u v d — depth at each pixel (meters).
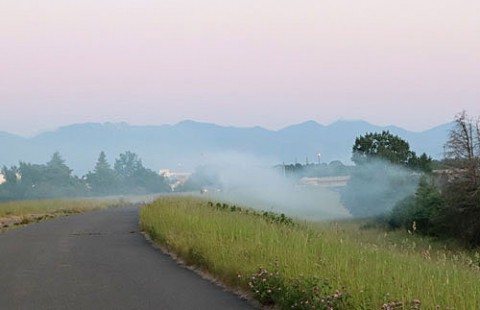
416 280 9.58
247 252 13.57
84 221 35.19
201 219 20.28
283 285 10.54
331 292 9.37
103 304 11.39
